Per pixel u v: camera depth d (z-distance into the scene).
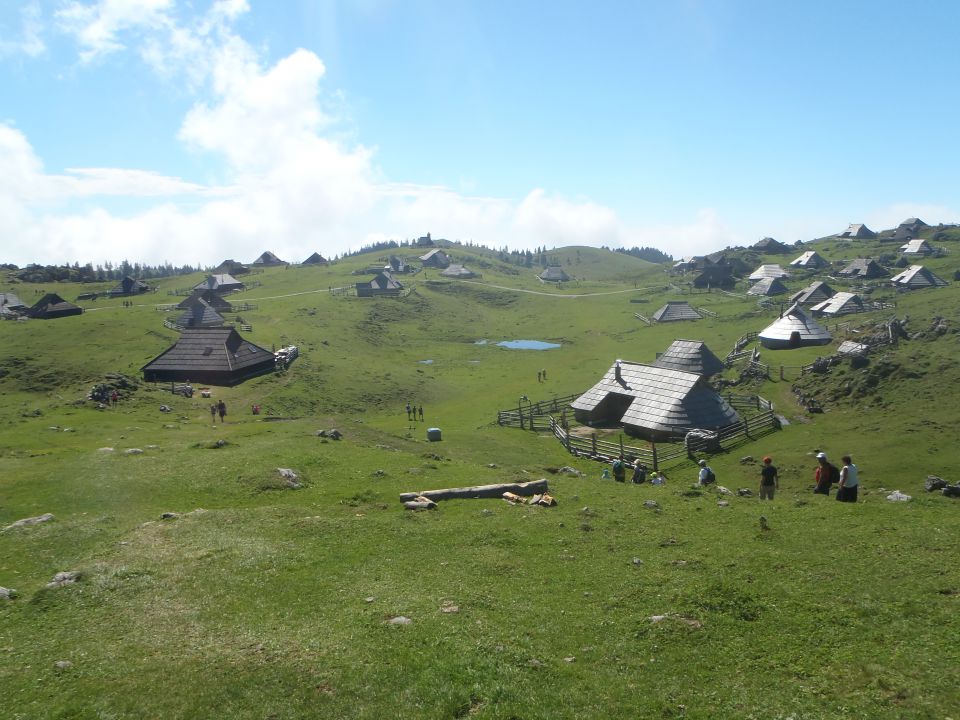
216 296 146.00
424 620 17.56
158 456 38.72
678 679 14.86
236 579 20.80
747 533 24.28
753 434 61.50
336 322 143.25
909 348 75.38
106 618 18.23
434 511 28.50
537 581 20.66
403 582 20.50
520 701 13.96
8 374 85.06
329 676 14.81
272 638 16.72
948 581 18.64
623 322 153.62
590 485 34.28
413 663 15.34
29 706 13.90
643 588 19.62
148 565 21.97
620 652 16.08
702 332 130.12
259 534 25.39
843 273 175.25
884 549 21.52
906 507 26.66
